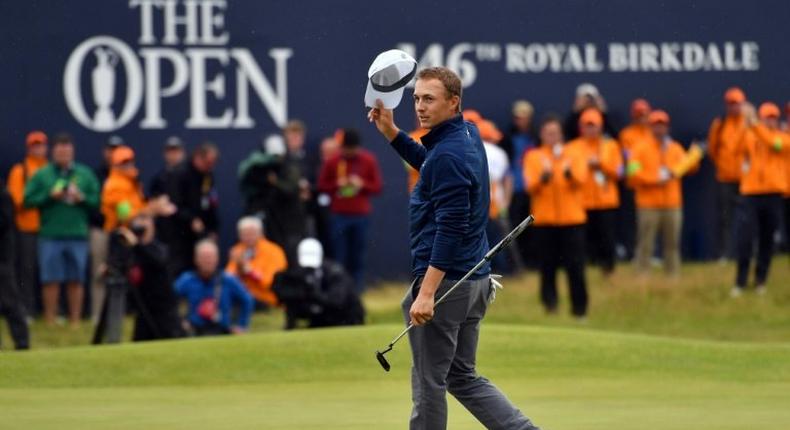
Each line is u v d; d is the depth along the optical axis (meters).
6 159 34.53
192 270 33.47
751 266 37.31
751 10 37.88
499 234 35.44
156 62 35.25
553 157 31.20
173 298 27.39
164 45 35.28
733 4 37.81
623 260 37.81
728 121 37.00
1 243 27.92
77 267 32.34
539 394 18.80
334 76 35.91
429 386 13.14
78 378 20.44
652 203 35.47
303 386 19.88
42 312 33.09
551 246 31.62
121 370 20.95
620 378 20.73
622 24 37.25
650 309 33.84
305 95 35.84
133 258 27.17
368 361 21.73
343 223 34.44
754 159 34.44
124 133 35.16
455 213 12.66
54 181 32.03
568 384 19.98
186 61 35.38
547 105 37.00
